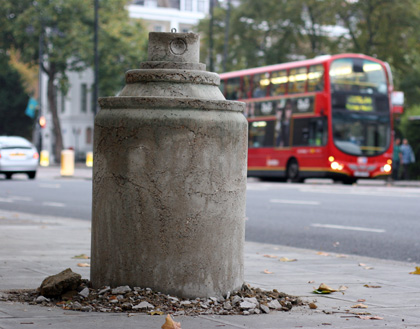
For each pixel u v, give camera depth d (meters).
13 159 31.36
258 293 5.75
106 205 5.39
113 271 5.39
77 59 57.03
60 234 10.76
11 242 9.55
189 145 5.23
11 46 58.22
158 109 5.25
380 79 29.20
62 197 20.75
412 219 14.52
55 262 7.57
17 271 6.88
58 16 53.72
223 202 5.37
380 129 29.00
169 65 5.55
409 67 51.56
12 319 4.73
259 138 32.19
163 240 5.26
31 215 14.71
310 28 52.09
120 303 5.16
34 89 81.38
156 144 5.22
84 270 7.00
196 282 5.32
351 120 28.58
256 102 32.41
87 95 70.81
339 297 5.98
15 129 71.38
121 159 5.30
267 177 33.06
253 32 53.12
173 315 4.98
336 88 28.53
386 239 11.47
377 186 28.41
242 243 5.61
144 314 4.98
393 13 48.25
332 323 4.86
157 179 5.23
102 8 56.09
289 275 7.25
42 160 53.12
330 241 11.30
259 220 14.46
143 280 5.31
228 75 34.16
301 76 29.89
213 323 4.77
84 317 4.86
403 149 32.53
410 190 24.22
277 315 5.12
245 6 52.06
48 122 73.69
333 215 15.39
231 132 5.38
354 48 51.12
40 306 5.23
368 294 6.15
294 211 16.31
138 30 58.16
